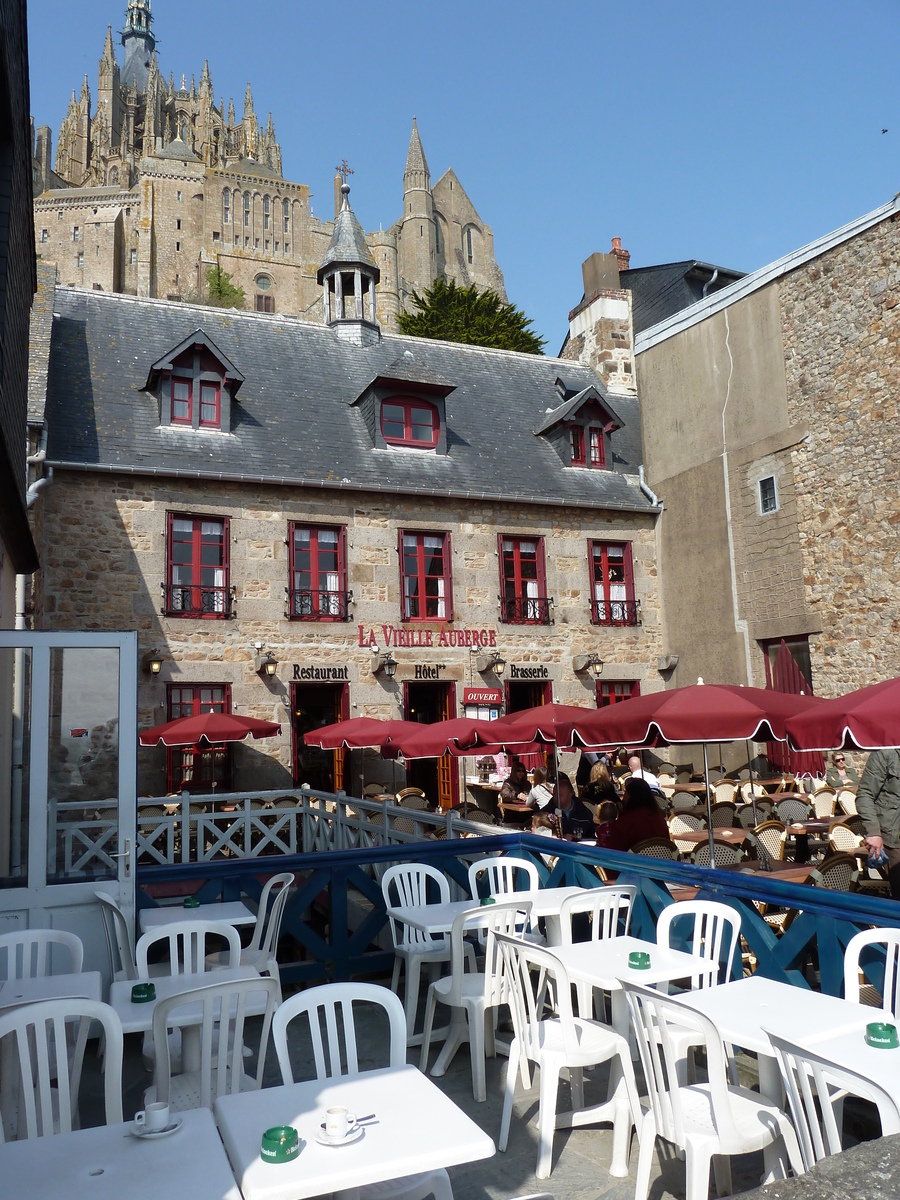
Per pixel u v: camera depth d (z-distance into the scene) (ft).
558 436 59.93
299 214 248.93
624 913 19.66
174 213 239.30
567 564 55.83
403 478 51.75
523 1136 13.91
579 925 20.33
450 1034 16.90
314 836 37.78
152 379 48.83
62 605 43.09
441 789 51.52
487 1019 17.12
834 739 17.43
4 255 22.27
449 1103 9.02
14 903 17.89
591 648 55.62
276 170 299.79
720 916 15.03
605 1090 15.53
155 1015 10.87
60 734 18.47
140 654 43.96
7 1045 12.58
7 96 21.40
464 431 58.03
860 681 43.73
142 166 238.48
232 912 18.98
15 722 29.94
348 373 58.59
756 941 15.19
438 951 18.24
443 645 51.47
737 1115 11.00
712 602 53.57
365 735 37.68
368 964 20.90
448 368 63.36
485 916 16.01
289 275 243.60
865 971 13.39
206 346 48.91
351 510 50.24
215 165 287.48
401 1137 8.26
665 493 57.88
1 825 21.93
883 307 43.01
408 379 53.36
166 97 314.14
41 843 18.19
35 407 43.62
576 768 53.52
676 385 57.26
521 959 14.03
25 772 18.31
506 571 54.75
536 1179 12.57
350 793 49.03
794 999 12.09
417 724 38.50
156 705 44.24
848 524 44.62
